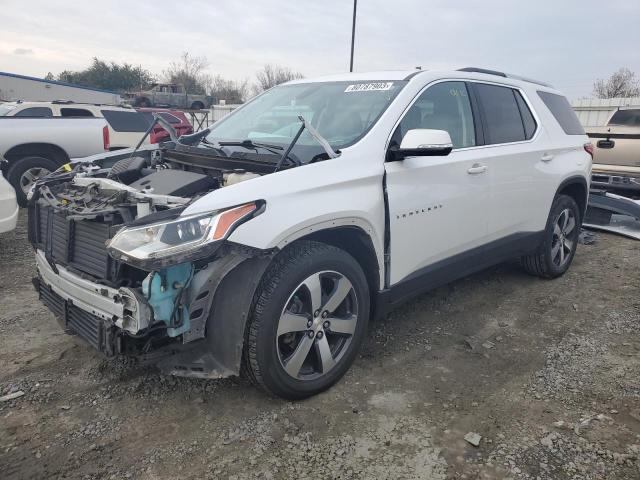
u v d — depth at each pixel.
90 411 2.99
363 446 2.74
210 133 4.36
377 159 3.34
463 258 4.05
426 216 3.62
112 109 11.64
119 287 2.69
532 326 4.23
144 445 2.71
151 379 3.31
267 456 2.65
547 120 5.00
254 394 3.18
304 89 4.29
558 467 2.58
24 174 8.95
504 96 4.58
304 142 3.56
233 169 3.31
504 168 4.28
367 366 3.55
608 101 24.14
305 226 2.86
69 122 9.43
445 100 3.97
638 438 2.80
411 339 3.97
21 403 3.04
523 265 5.30
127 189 2.98
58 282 3.12
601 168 9.29
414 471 2.56
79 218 2.71
